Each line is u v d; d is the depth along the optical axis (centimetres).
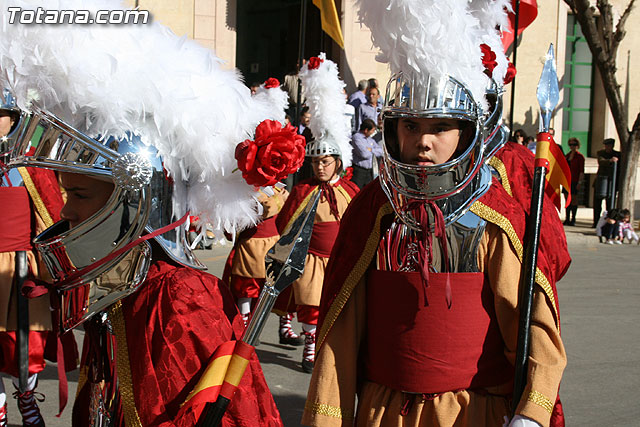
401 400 207
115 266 168
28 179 349
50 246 171
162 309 166
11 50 158
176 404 161
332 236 486
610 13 1190
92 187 170
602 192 1258
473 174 198
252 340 171
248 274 533
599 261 948
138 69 166
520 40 1353
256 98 201
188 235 192
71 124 169
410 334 203
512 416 194
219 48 1106
